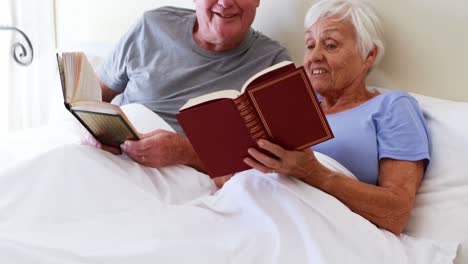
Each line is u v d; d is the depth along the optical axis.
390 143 1.23
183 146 1.23
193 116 0.96
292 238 0.96
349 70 1.35
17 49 2.39
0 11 2.34
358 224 1.02
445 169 1.22
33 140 1.34
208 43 1.58
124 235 0.94
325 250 0.94
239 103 0.94
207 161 1.04
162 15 1.65
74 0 2.31
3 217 0.98
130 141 1.17
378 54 1.38
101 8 2.22
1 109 2.41
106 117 1.09
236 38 1.53
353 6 1.35
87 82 1.20
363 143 1.27
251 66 1.55
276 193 1.05
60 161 1.04
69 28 2.38
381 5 1.47
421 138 1.22
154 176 1.19
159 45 1.63
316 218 1.01
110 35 2.23
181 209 1.03
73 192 1.02
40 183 1.02
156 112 1.55
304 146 0.99
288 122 0.95
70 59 1.19
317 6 1.39
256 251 0.94
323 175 1.08
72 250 0.87
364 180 1.29
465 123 1.23
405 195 1.14
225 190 1.07
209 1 1.46
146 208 1.02
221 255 0.91
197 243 0.91
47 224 0.97
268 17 1.75
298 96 0.92
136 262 0.86
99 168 1.05
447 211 1.18
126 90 1.67
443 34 1.37
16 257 0.82
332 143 1.32
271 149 0.97
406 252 1.06
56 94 1.87
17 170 1.02
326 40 1.35
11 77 2.41
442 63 1.39
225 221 1.01
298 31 1.67
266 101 0.93
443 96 1.41
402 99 1.26
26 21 2.36
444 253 1.09
